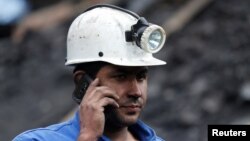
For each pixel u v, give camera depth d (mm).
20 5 29547
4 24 29078
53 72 22016
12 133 18688
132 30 6957
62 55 23016
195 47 18875
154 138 7289
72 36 7191
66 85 21016
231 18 19906
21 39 25688
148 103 16844
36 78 22016
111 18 7039
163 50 19344
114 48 6934
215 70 17688
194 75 17719
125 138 7047
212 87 16938
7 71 23250
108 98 6562
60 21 26438
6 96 21391
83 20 7152
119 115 6684
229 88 16719
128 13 7133
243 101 16203
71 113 17609
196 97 16625
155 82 17844
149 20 22281
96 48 6969
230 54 18266
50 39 24469
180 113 16109
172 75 17984
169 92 17203
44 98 20469
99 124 6473
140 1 23750
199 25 19922
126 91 6711
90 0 26719
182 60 18562
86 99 6578
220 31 19438
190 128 15617
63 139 6852
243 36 19062
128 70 6727
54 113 19047
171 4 22859
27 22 26875
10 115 19828
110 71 6766
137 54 7008
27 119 19328
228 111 16047
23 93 21281
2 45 25953
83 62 6957
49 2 31812
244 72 17266
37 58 23500
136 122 7238
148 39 6848
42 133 6871
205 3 20641
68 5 27734
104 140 6770
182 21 20219
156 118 16203
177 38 19672
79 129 6941
